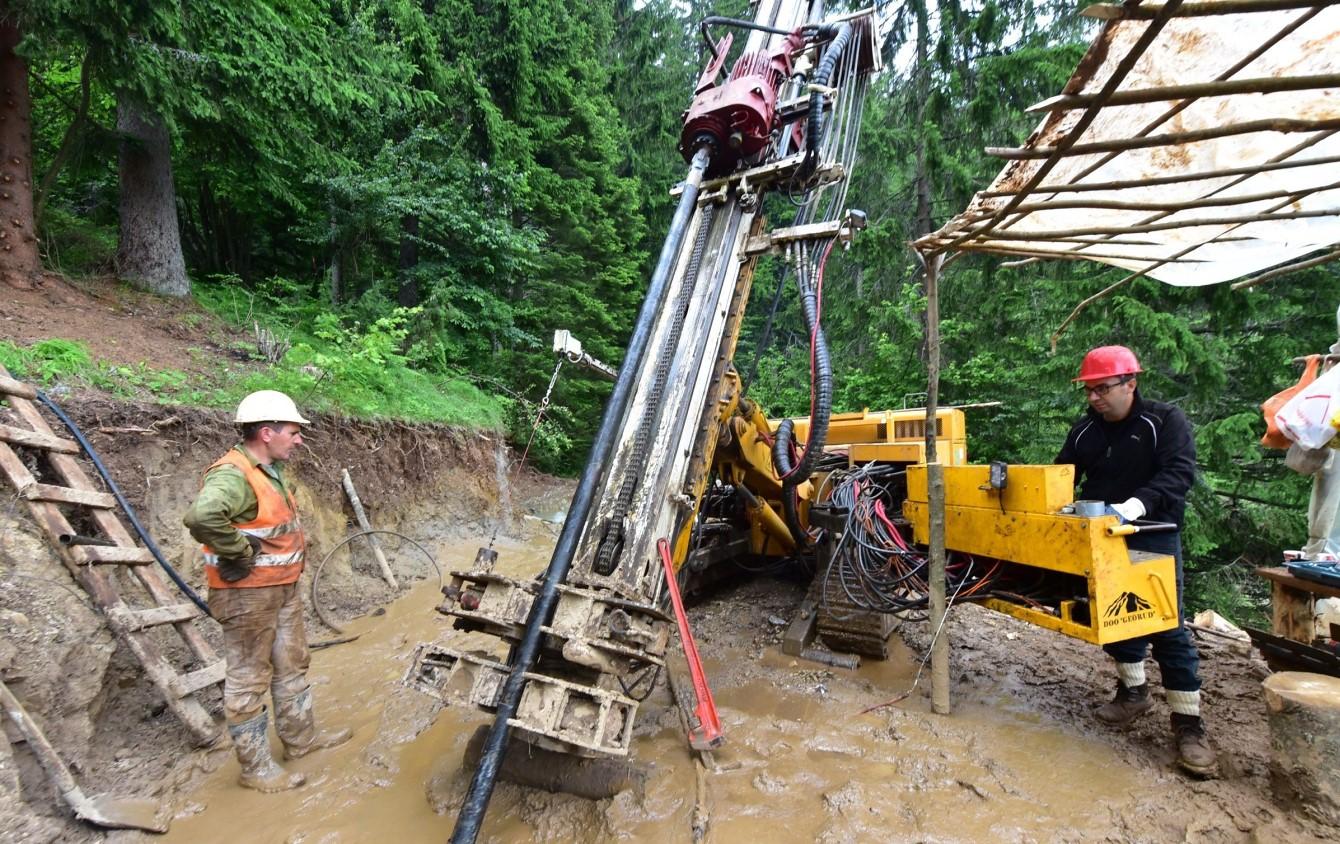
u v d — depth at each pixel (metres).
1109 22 1.51
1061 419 9.71
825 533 4.50
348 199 9.83
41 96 7.64
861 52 5.02
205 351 6.14
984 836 2.39
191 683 3.17
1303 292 8.23
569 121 14.27
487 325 11.66
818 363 3.74
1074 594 3.08
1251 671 3.84
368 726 3.40
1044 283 9.80
